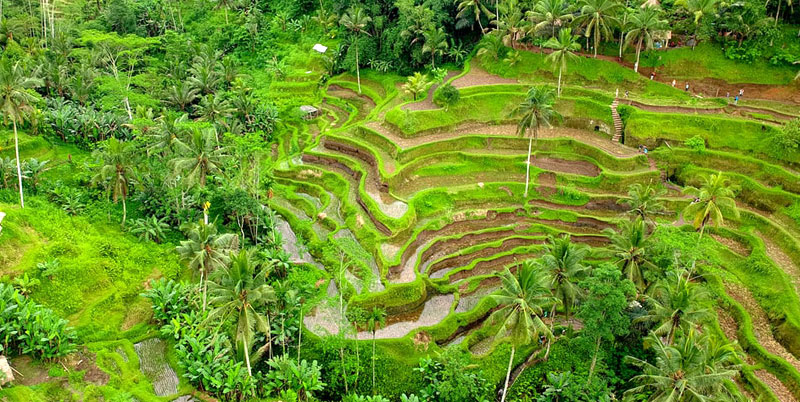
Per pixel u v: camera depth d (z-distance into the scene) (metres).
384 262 66.75
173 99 93.56
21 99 62.78
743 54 93.31
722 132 82.31
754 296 63.12
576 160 85.00
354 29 106.62
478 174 83.38
